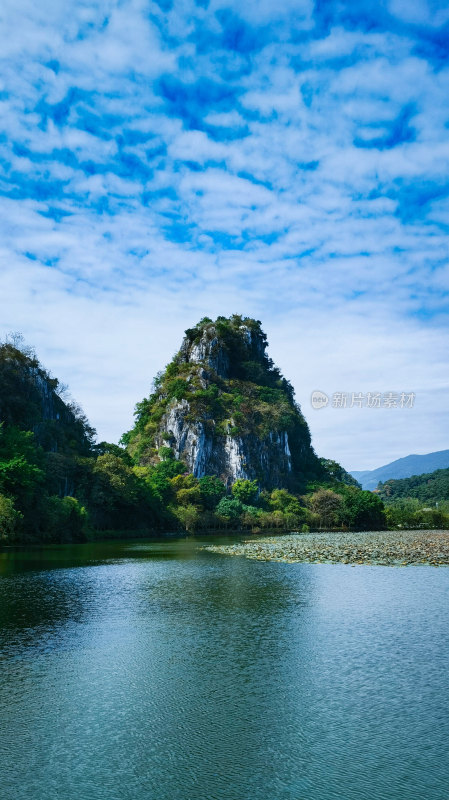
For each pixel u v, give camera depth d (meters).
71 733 17.31
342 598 38.91
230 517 163.38
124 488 123.12
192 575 51.06
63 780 14.65
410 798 13.83
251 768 15.26
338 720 18.19
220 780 14.65
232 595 40.19
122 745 16.53
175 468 193.25
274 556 69.50
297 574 51.91
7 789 14.22
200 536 133.50
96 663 23.95
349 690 20.78
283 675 22.39
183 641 27.33
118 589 42.56
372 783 14.49
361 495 176.75
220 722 18.06
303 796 13.91
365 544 91.00
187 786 14.39
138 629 29.73
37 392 135.50
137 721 18.14
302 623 31.19
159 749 16.31
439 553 71.00
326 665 23.64
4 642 27.12
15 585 44.16
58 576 49.62
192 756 15.90
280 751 16.17
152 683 21.52
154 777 14.80
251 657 24.78
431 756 15.86
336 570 55.12
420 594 40.62
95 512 119.88
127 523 132.62
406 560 63.59
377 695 20.28
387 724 17.89
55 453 115.88
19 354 133.75
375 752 16.09
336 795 13.95
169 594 40.47
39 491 93.31
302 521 173.50
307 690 20.78
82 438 154.38
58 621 31.59
